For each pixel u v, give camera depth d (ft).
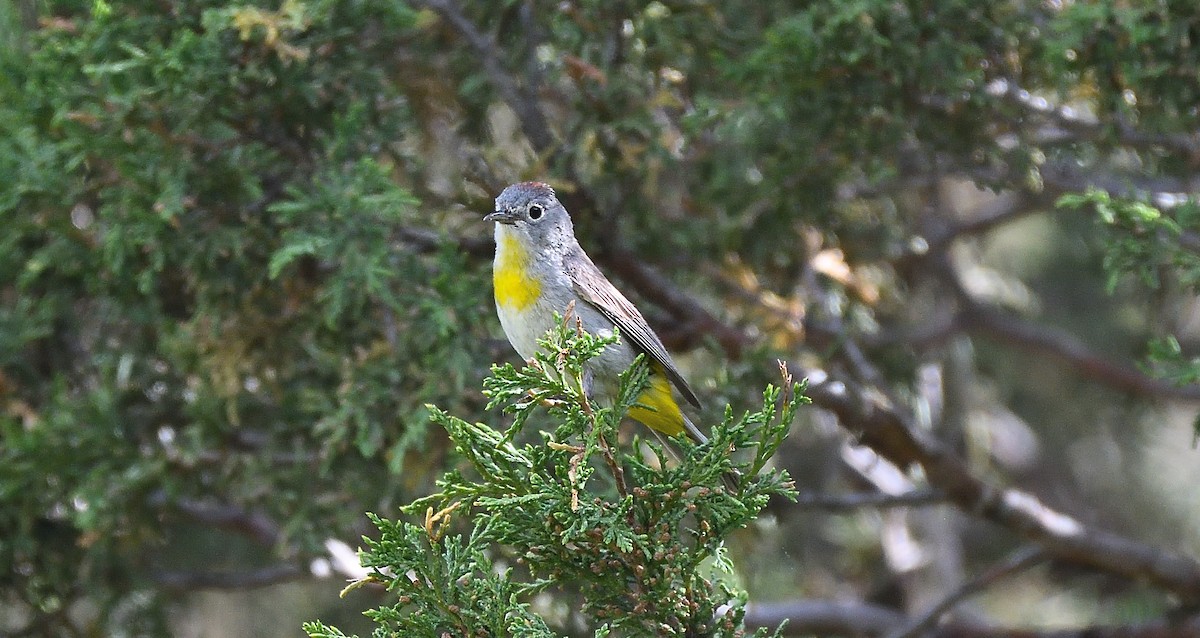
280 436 41.57
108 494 41.16
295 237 35.27
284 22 35.63
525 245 35.76
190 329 39.40
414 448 38.11
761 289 46.65
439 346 37.63
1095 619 59.62
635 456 24.14
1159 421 61.52
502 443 23.82
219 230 37.55
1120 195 41.93
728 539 42.11
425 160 43.55
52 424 41.24
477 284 38.45
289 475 40.88
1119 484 62.64
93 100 36.55
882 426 42.73
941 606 45.68
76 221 45.06
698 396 41.16
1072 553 45.19
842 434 58.03
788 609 50.26
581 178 42.32
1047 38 37.91
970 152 41.83
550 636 23.49
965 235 53.83
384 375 37.65
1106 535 45.80
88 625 44.45
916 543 61.41
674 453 35.99
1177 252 32.60
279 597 56.44
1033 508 45.06
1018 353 62.64
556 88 45.06
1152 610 49.19
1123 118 39.42
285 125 39.27
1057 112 40.29
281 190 39.17
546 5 41.52
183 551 54.03
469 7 41.93
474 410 38.22
